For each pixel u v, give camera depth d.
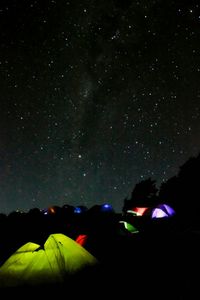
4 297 5.08
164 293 5.50
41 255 5.73
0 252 10.47
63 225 16.36
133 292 5.52
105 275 5.73
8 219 17.77
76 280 5.41
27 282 5.31
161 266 6.84
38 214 19.94
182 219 14.41
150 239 9.46
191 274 6.19
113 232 11.22
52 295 5.14
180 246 8.35
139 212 19.11
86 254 5.96
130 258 7.70
